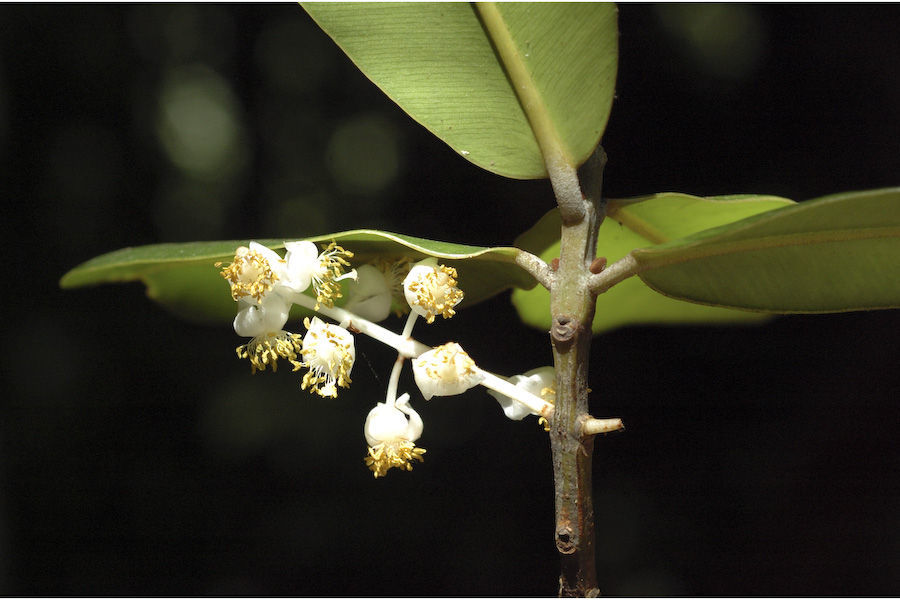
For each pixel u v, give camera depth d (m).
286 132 1.28
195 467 1.17
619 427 0.48
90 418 1.17
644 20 1.11
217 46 1.30
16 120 1.19
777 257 0.49
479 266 0.52
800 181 1.08
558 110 0.49
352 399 1.17
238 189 1.28
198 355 1.20
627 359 1.13
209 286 0.54
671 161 1.10
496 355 1.12
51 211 1.19
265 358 0.50
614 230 0.54
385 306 0.51
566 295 0.48
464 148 0.49
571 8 0.49
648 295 0.57
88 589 1.13
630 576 1.05
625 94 1.10
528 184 1.20
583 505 0.48
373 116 1.27
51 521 1.14
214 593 1.13
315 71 1.29
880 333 1.07
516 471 1.15
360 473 1.16
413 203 1.23
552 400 0.49
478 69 0.49
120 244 1.22
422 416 1.16
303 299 0.50
